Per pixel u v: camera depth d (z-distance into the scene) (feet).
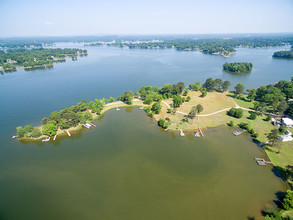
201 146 355.56
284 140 354.33
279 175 280.31
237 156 325.21
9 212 236.84
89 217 225.35
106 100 584.81
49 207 240.73
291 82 576.20
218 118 454.81
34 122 472.03
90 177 287.48
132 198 248.52
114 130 422.00
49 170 305.94
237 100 563.89
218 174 286.05
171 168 300.40
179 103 510.58
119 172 295.69
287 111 449.48
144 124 444.96
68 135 407.85
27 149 365.20
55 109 548.72
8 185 278.05
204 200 242.78
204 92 602.85
